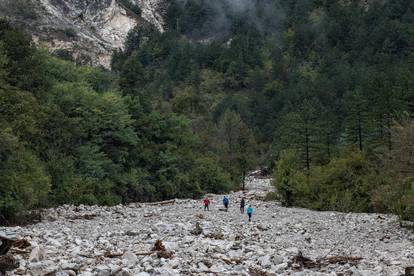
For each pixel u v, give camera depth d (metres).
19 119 42.66
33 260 15.53
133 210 47.28
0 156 36.03
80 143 54.69
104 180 54.66
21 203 35.69
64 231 28.33
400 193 37.31
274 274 16.31
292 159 62.28
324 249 25.77
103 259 17.02
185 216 41.47
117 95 63.38
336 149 79.38
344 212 52.31
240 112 166.38
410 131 37.47
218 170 77.31
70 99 55.09
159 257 18.34
